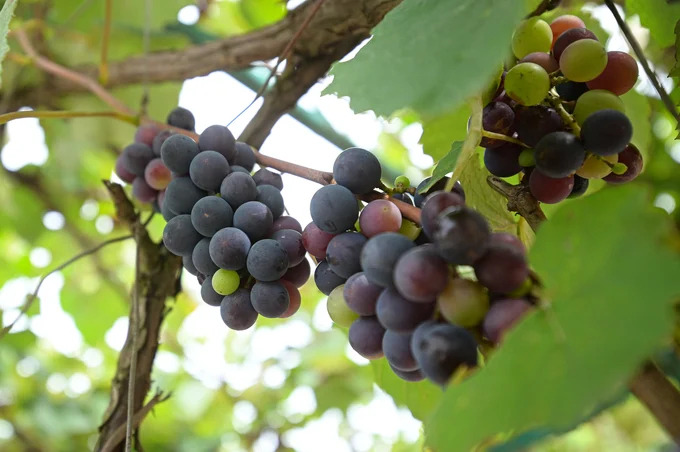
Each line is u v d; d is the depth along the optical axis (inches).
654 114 22.0
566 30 14.4
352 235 12.7
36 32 28.4
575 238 10.2
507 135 13.7
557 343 9.6
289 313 14.7
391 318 11.2
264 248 13.6
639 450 36.0
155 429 44.8
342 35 19.9
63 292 37.2
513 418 9.5
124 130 30.9
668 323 8.9
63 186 34.5
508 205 14.2
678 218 23.2
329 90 12.7
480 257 10.6
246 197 14.3
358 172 13.1
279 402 45.8
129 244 38.5
